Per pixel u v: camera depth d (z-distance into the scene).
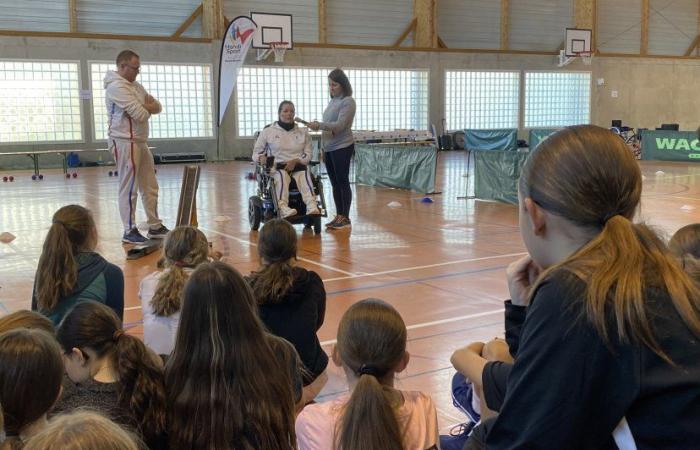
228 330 1.92
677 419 0.97
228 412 1.89
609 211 1.08
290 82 20.02
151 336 2.90
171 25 18.70
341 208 8.35
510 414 1.04
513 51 22.94
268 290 2.99
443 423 3.07
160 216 9.47
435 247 7.14
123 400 1.94
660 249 1.04
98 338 2.00
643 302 0.98
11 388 1.58
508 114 23.33
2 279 5.87
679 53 25.73
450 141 22.23
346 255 6.76
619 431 1.00
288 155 7.80
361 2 20.83
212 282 1.94
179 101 18.78
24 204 10.58
